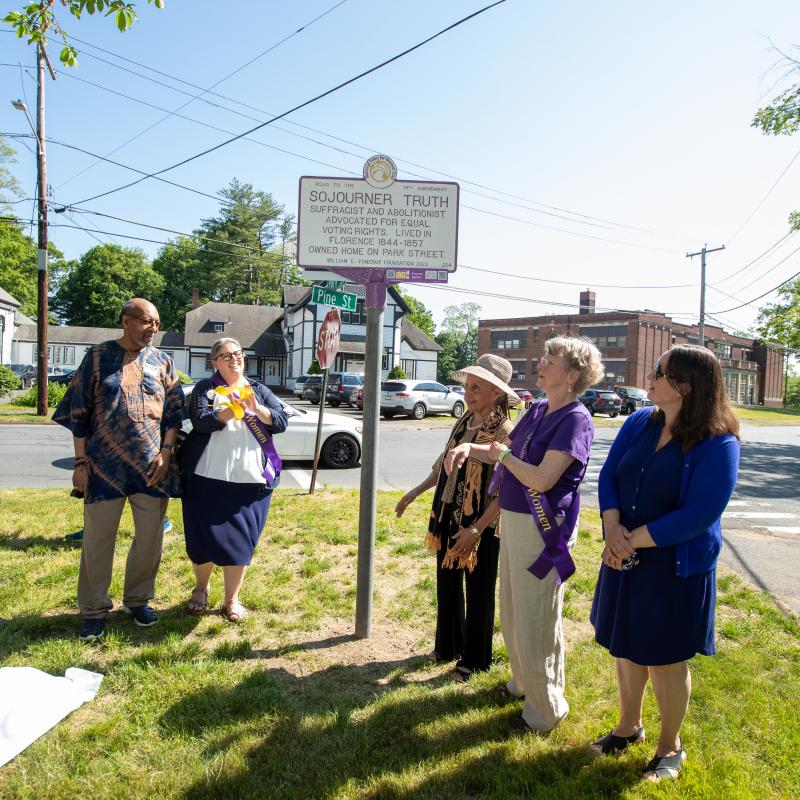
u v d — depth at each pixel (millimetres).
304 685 3084
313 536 5660
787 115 16656
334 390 26844
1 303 39062
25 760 2393
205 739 2580
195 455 3627
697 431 2279
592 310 55062
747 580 5312
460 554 2998
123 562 4734
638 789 2348
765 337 22594
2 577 4297
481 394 3102
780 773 2469
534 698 2703
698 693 3094
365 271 3576
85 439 3502
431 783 2355
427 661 3365
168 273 71938
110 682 2994
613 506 2479
